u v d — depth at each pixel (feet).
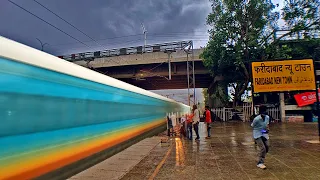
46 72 15.83
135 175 18.34
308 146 29.09
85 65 121.19
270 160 22.17
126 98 34.12
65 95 18.04
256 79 47.19
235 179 16.83
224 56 84.28
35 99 14.53
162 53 112.98
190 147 30.81
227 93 103.04
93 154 22.31
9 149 12.30
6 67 12.44
